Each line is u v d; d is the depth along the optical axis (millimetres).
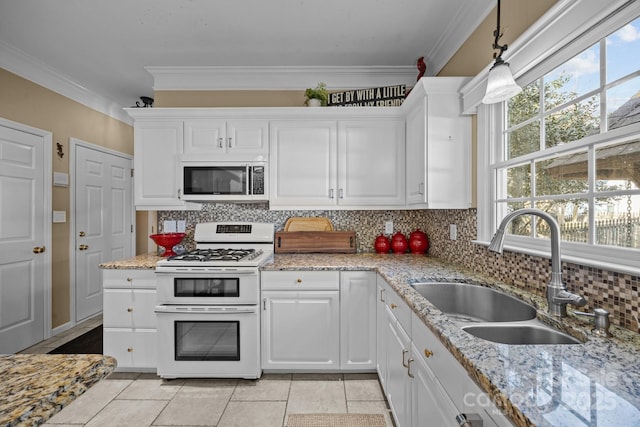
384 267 2086
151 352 2225
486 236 1813
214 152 2547
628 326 990
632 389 651
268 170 2535
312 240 2727
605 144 1118
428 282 1732
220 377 2145
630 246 1041
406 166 2510
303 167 2551
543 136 1431
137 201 2557
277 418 1782
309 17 2072
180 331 2137
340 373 2258
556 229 1115
